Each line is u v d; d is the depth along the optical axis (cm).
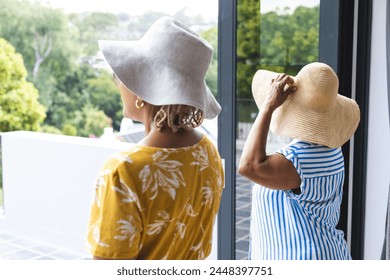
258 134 159
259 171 156
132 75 113
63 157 420
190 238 119
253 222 174
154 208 108
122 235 104
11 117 1099
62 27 1092
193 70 115
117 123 1111
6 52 1090
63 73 1103
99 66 1094
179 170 112
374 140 259
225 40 253
